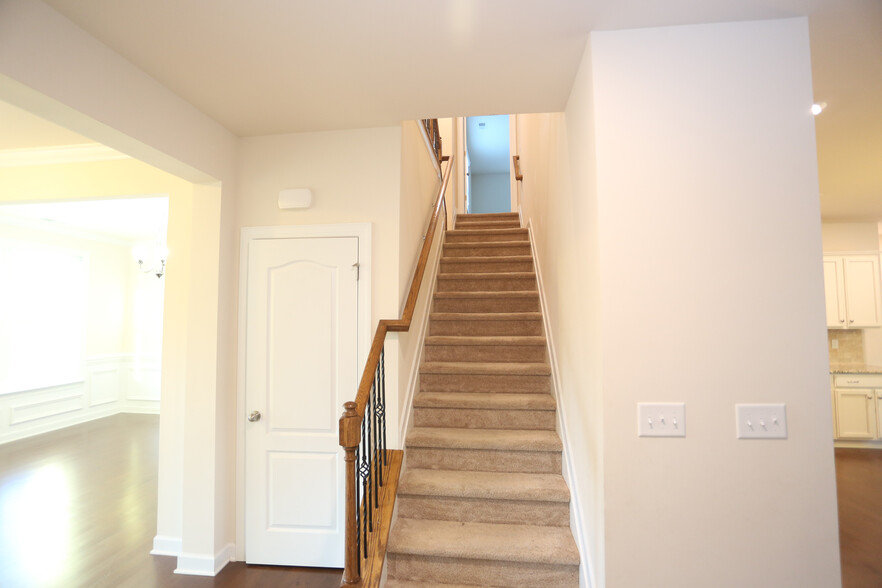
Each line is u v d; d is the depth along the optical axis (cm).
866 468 396
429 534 209
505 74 195
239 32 162
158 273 557
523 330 325
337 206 251
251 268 253
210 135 234
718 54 160
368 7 148
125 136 180
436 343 311
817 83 200
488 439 241
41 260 564
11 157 282
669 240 158
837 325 485
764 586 149
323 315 247
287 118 237
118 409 661
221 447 240
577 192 200
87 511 317
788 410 151
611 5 149
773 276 154
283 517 241
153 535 280
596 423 168
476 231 454
